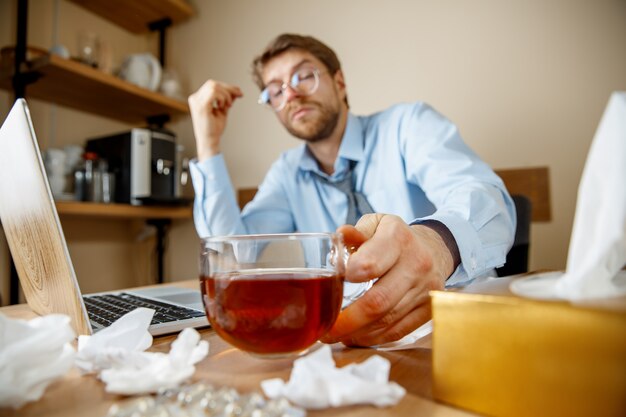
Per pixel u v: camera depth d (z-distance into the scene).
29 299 0.58
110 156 1.75
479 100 1.49
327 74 1.28
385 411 0.25
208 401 0.24
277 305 0.30
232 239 0.32
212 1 2.09
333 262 0.33
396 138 1.20
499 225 0.66
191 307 0.57
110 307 0.59
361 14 1.72
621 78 1.27
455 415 0.24
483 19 1.48
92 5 1.87
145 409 0.22
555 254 1.36
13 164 0.43
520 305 0.23
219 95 1.32
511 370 0.23
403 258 0.39
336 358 0.35
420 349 0.37
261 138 1.95
